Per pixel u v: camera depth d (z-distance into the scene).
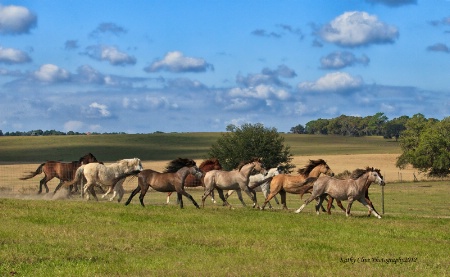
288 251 16.44
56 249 15.77
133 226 20.42
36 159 114.50
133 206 26.69
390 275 13.56
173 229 20.02
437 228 22.58
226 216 23.69
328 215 26.03
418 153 82.31
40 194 35.72
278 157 74.75
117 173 31.38
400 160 88.88
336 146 150.75
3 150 126.94
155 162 108.88
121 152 126.81
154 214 23.45
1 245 16.23
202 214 24.09
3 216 21.81
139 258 15.13
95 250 15.90
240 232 19.81
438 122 86.38
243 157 73.25
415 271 14.27
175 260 14.86
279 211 27.73
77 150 128.38
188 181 34.19
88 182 31.03
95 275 12.93
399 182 71.25
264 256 15.66
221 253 16.08
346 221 23.59
